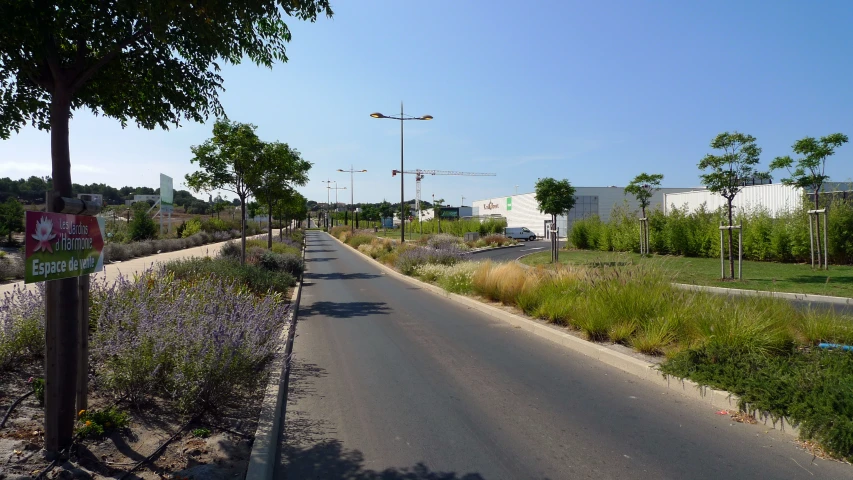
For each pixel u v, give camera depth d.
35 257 3.62
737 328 6.74
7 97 4.80
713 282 16.31
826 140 17.89
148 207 48.66
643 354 7.50
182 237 42.28
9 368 6.05
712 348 6.37
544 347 8.70
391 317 11.82
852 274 17.86
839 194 23.80
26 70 4.34
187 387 5.05
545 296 11.22
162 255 29.19
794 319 7.28
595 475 4.20
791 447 4.60
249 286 13.34
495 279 13.55
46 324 4.02
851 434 4.30
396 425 5.33
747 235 25.55
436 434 5.09
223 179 16.53
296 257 22.33
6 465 3.70
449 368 7.46
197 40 4.95
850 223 21.75
